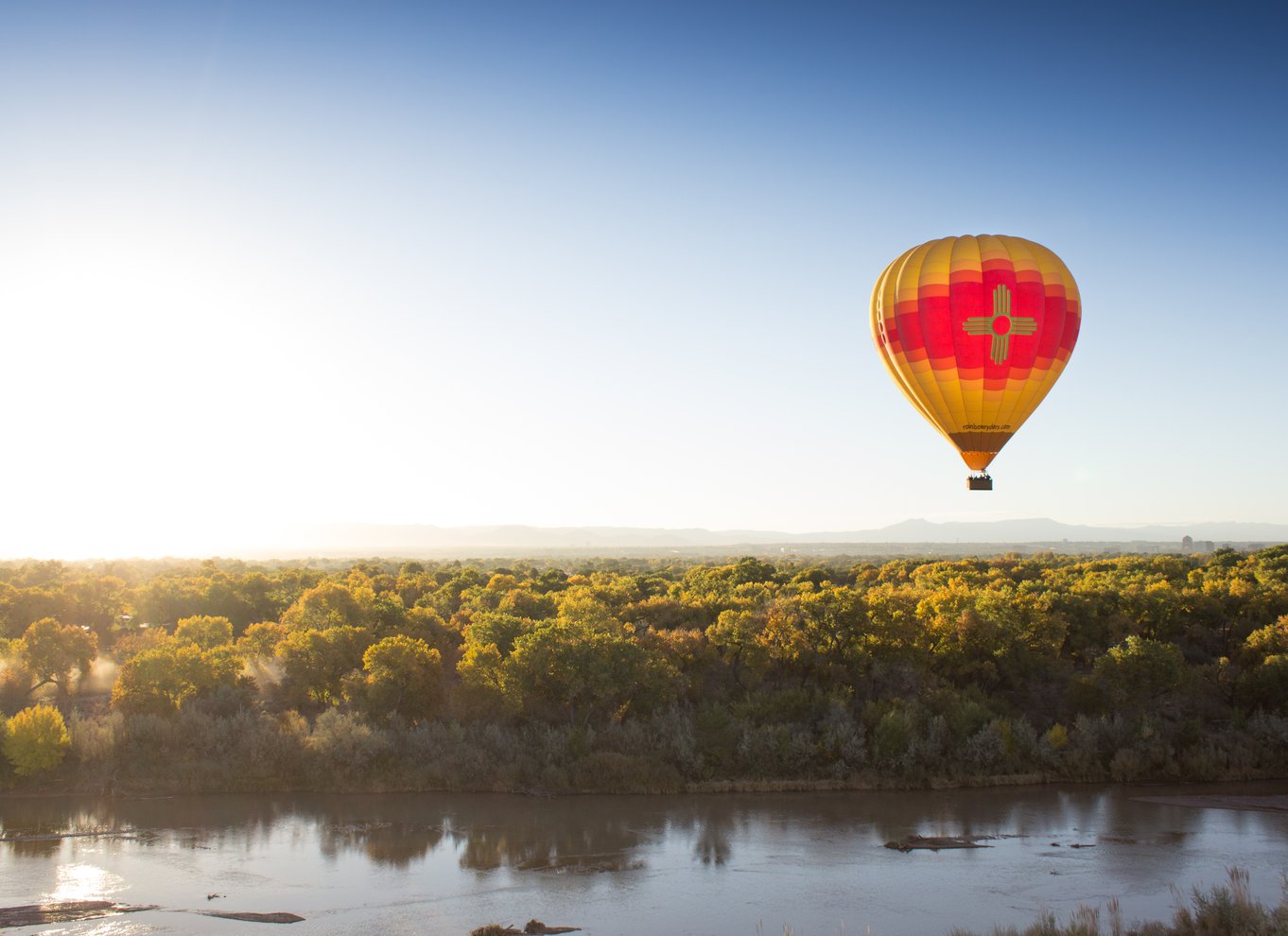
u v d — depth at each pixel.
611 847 56.94
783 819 62.41
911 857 55.31
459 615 111.25
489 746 70.12
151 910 47.44
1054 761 71.81
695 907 48.03
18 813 61.84
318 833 59.03
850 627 82.12
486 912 47.41
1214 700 80.88
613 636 78.56
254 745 68.25
